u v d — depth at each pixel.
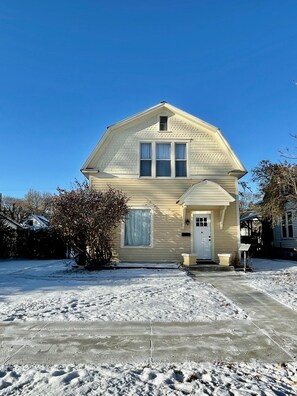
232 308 7.32
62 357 4.57
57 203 13.61
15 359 4.50
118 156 16.00
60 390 3.60
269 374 4.07
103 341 5.20
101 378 3.91
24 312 6.86
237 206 15.84
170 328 5.86
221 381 3.86
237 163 15.94
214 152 16.22
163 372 4.10
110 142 16.09
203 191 14.78
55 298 8.23
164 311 6.98
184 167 16.14
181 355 4.66
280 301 8.08
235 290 9.52
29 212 46.22
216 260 15.41
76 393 3.54
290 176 17.03
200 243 15.68
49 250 22.47
